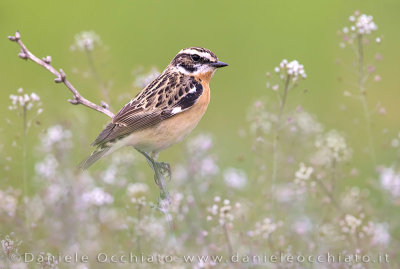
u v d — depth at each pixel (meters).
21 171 13.03
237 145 17.25
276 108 12.56
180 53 12.00
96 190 12.02
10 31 27.23
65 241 11.59
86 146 14.24
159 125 11.24
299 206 13.52
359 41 12.34
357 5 27.47
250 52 26.34
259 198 13.34
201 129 19.11
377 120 19.52
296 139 14.10
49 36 26.78
